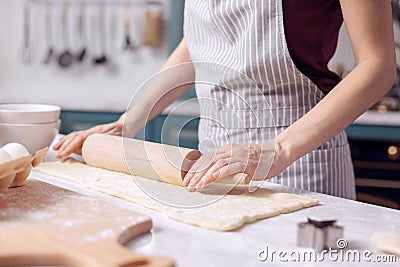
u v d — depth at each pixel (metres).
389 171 2.53
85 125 2.79
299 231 0.71
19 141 1.20
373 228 0.80
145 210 0.86
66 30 3.29
